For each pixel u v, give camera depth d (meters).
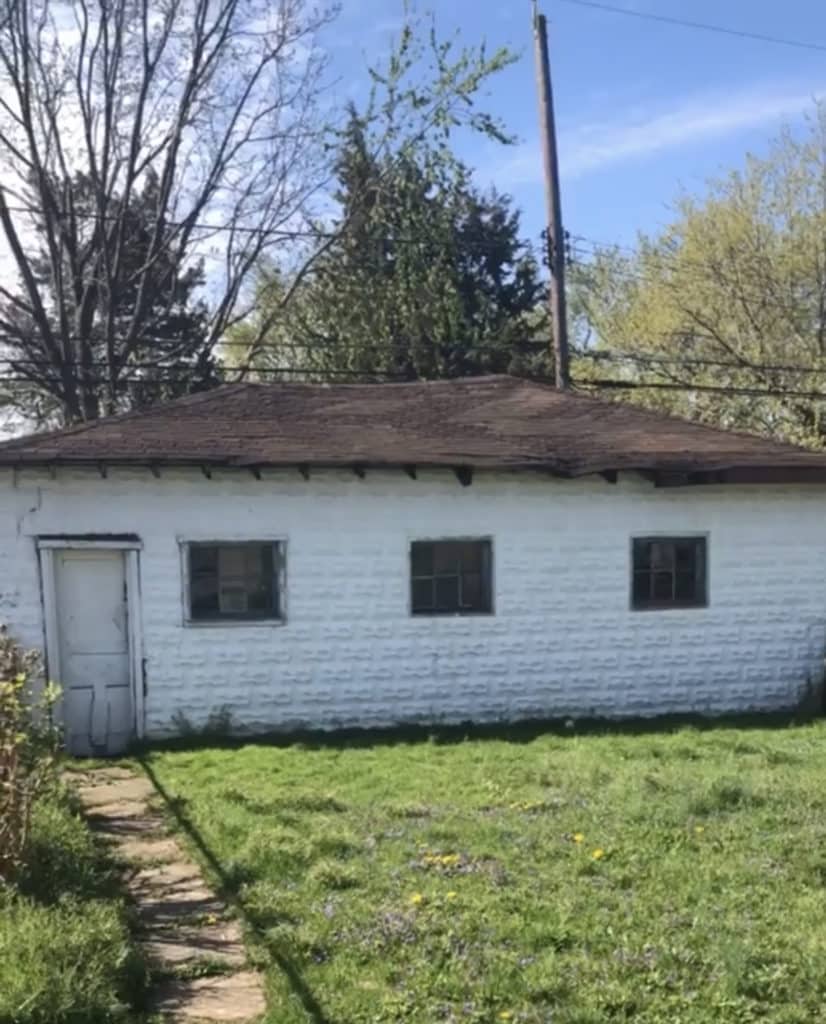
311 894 6.09
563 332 18.69
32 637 11.35
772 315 26.81
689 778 8.82
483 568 12.59
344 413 13.61
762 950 5.20
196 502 11.74
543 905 5.82
